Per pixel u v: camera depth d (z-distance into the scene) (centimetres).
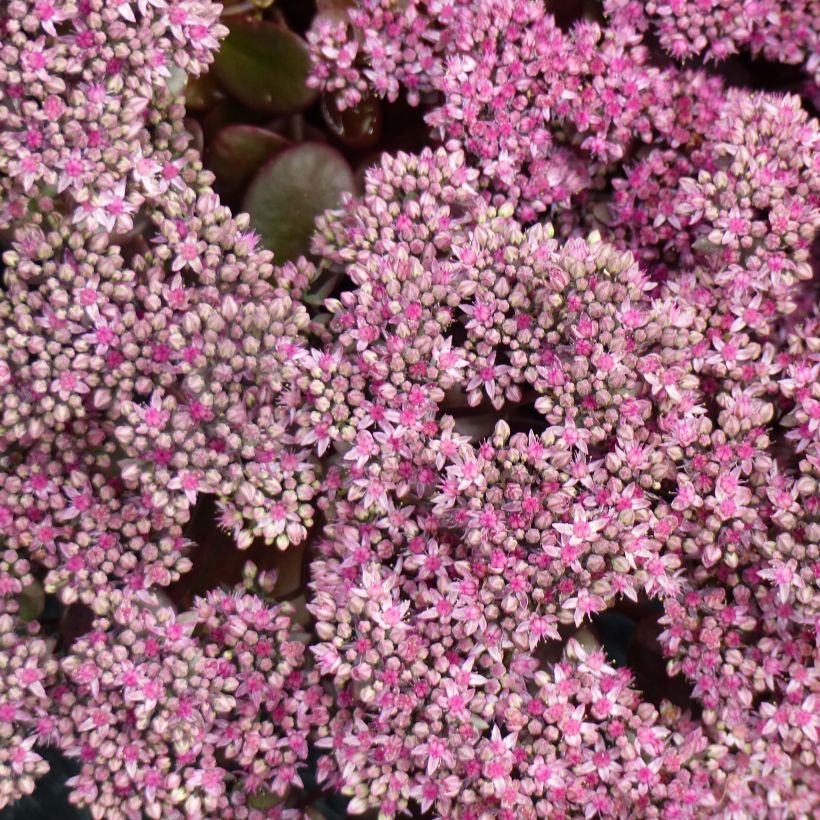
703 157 53
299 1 55
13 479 50
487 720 50
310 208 53
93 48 49
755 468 51
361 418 50
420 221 51
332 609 50
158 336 49
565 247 50
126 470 49
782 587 50
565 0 54
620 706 50
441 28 53
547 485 49
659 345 51
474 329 50
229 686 50
